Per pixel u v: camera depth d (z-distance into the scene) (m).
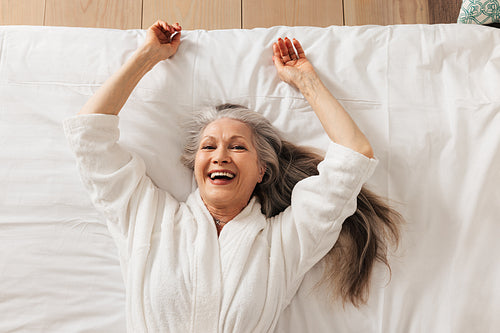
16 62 1.23
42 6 1.67
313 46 1.25
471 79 1.20
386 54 1.23
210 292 0.96
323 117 1.10
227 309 0.95
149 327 0.96
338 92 1.21
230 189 1.05
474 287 1.07
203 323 0.95
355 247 1.12
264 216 1.11
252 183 1.10
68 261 1.12
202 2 1.68
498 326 1.04
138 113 1.20
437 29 1.24
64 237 1.14
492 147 1.13
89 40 1.26
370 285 1.10
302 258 1.03
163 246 1.01
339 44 1.25
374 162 1.00
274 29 1.28
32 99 1.21
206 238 1.02
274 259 1.02
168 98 1.22
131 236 1.04
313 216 1.02
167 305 0.96
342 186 1.00
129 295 1.00
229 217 1.10
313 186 1.02
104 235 1.14
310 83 1.16
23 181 1.17
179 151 1.20
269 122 1.18
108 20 1.67
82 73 1.23
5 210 1.15
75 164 1.18
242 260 0.99
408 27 1.26
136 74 1.13
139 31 1.29
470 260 1.08
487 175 1.12
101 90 1.08
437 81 1.21
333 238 1.05
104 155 1.04
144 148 1.18
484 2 1.25
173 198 1.14
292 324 1.07
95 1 1.68
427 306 1.07
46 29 1.27
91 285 1.11
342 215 1.02
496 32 1.22
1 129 1.19
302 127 1.20
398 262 1.11
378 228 1.13
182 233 1.04
